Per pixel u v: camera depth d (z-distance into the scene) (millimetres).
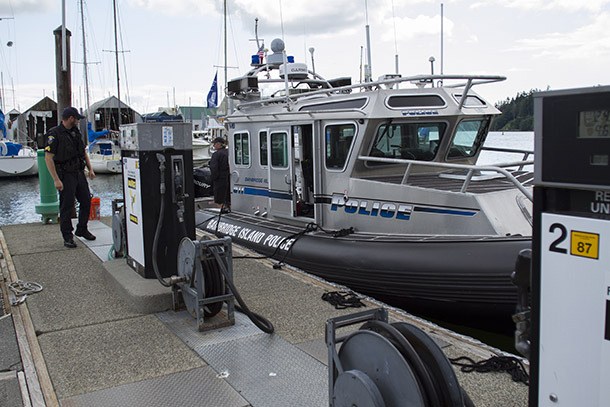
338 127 7605
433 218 6574
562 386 1890
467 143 8211
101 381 3744
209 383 3697
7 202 27500
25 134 51406
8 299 5383
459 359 3902
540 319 1946
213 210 11164
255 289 5824
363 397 2455
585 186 1782
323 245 7355
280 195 8828
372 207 7246
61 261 6883
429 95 7559
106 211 23297
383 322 2633
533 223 1960
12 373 3834
